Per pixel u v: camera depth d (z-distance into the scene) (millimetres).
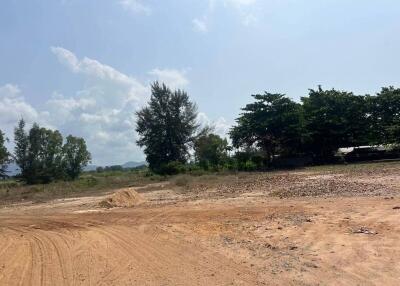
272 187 27516
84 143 72938
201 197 25328
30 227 17688
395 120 56688
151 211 20344
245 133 60000
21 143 69375
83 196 33531
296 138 58594
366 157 57250
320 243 10852
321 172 38125
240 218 16016
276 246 10961
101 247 12172
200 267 9289
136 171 72875
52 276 9172
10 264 10539
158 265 9680
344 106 60094
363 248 9961
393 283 7488
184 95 72812
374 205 16203
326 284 7676
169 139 72125
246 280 8125
